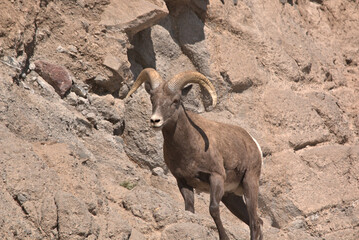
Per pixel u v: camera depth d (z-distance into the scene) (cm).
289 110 4888
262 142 4559
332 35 6016
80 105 3903
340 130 5172
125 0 4278
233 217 4000
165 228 2688
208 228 2881
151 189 3300
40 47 3934
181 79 2736
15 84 3391
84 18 4150
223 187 2803
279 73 5109
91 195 2623
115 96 4222
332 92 5531
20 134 2998
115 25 4200
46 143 2964
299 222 4375
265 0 5500
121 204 2897
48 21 4009
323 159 4778
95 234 2377
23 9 3775
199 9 4862
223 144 2927
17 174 2467
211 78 4675
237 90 4788
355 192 4662
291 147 4747
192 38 4750
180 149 2766
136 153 4062
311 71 5438
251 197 3059
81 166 2845
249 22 5175
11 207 2327
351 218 4512
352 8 6300
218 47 4816
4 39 3603
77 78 4012
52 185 2523
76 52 4034
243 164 3047
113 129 4022
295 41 5447
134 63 4488
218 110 4659
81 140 3656
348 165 4806
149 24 4366
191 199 2886
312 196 4503
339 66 5828
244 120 4681
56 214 2345
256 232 3025
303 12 5938
